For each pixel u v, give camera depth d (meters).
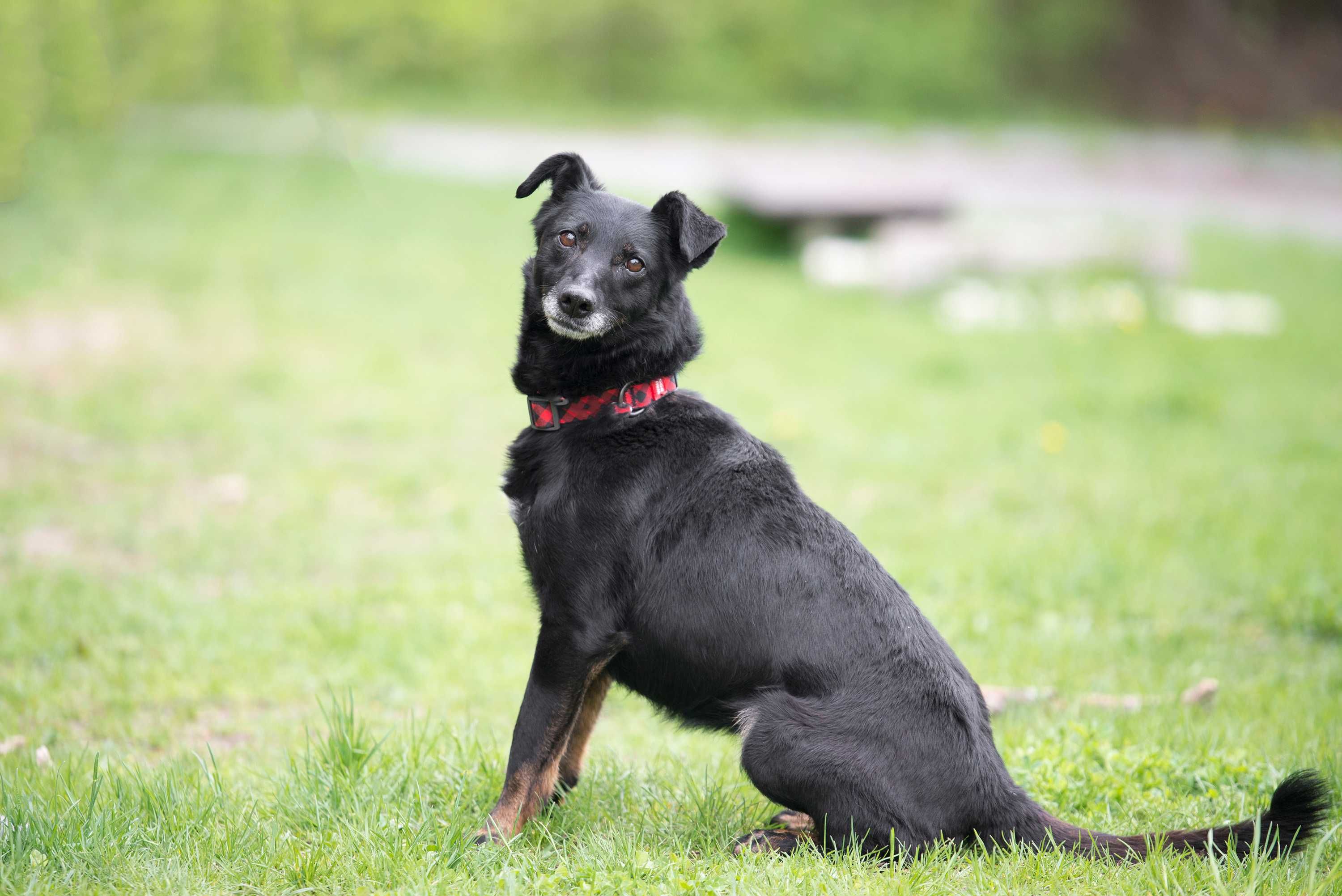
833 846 3.35
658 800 3.91
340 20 28.67
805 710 3.35
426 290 13.93
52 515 7.08
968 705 3.45
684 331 3.96
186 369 10.56
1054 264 14.71
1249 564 6.71
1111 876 3.22
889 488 8.40
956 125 30.58
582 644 3.56
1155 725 4.61
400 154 22.00
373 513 7.53
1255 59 33.09
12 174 14.98
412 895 3.08
